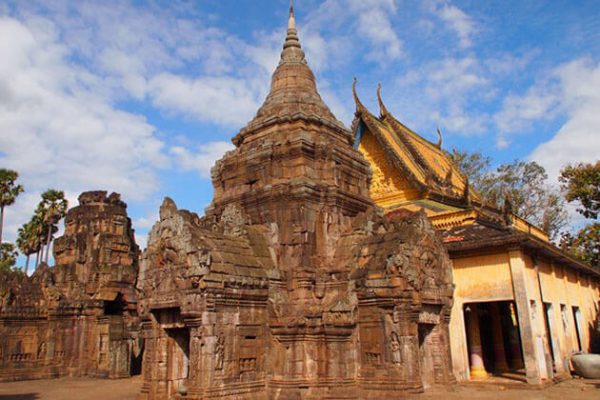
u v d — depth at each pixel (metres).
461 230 26.16
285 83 24.30
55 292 32.97
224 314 16.56
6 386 27.34
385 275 17.77
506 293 22.59
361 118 36.25
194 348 16.06
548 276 26.89
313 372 17.53
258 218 20.62
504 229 23.83
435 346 20.23
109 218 37.09
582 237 44.47
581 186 44.06
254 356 17.31
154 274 18.27
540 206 51.12
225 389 16.05
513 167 52.78
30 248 64.62
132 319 33.44
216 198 23.23
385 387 16.97
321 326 17.86
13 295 31.95
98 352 31.75
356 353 17.88
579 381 23.56
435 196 33.81
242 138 23.86
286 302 18.33
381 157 35.84
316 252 19.72
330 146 21.38
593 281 38.31
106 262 35.34
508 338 30.22
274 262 19.16
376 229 20.62
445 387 19.73
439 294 20.25
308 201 20.03
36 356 31.78
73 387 26.45
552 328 25.75
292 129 22.12
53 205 65.06
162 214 18.47
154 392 17.89
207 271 16.16
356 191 22.70
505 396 18.61
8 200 58.66
